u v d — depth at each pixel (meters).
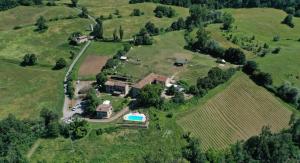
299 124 193.50
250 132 196.88
